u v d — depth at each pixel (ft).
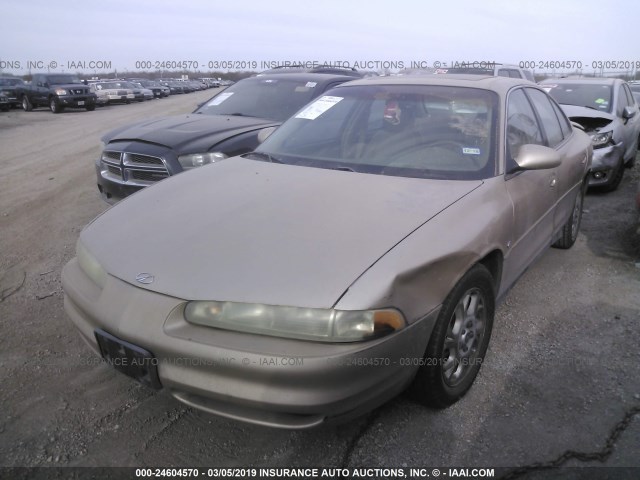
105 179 17.38
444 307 7.77
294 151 11.57
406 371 7.33
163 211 8.96
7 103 88.33
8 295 13.25
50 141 45.93
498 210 9.25
